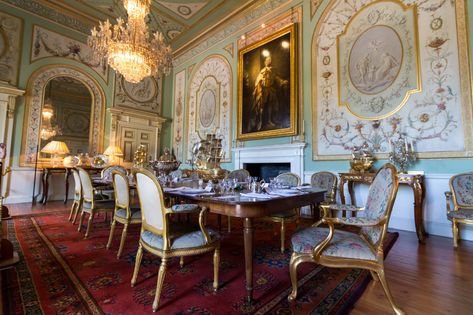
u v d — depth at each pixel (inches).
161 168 99.7
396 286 60.6
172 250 52.8
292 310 49.7
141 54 134.2
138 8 132.8
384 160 122.1
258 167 185.5
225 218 140.2
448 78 106.5
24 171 177.9
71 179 200.1
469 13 103.3
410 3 119.0
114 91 230.4
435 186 107.6
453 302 53.4
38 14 188.9
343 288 59.1
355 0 138.2
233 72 207.6
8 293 55.4
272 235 106.2
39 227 114.0
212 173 81.4
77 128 207.0
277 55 171.2
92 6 194.9
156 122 259.1
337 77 143.0
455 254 83.1
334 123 142.6
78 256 79.2
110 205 104.3
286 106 163.3
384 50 125.7
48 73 192.7
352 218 51.4
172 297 54.6
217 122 219.0
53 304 51.2
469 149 100.2
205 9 195.2
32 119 183.2
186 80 256.8
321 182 132.3
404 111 117.7
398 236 105.2
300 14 163.2
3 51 172.9
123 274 66.3
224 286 59.8
